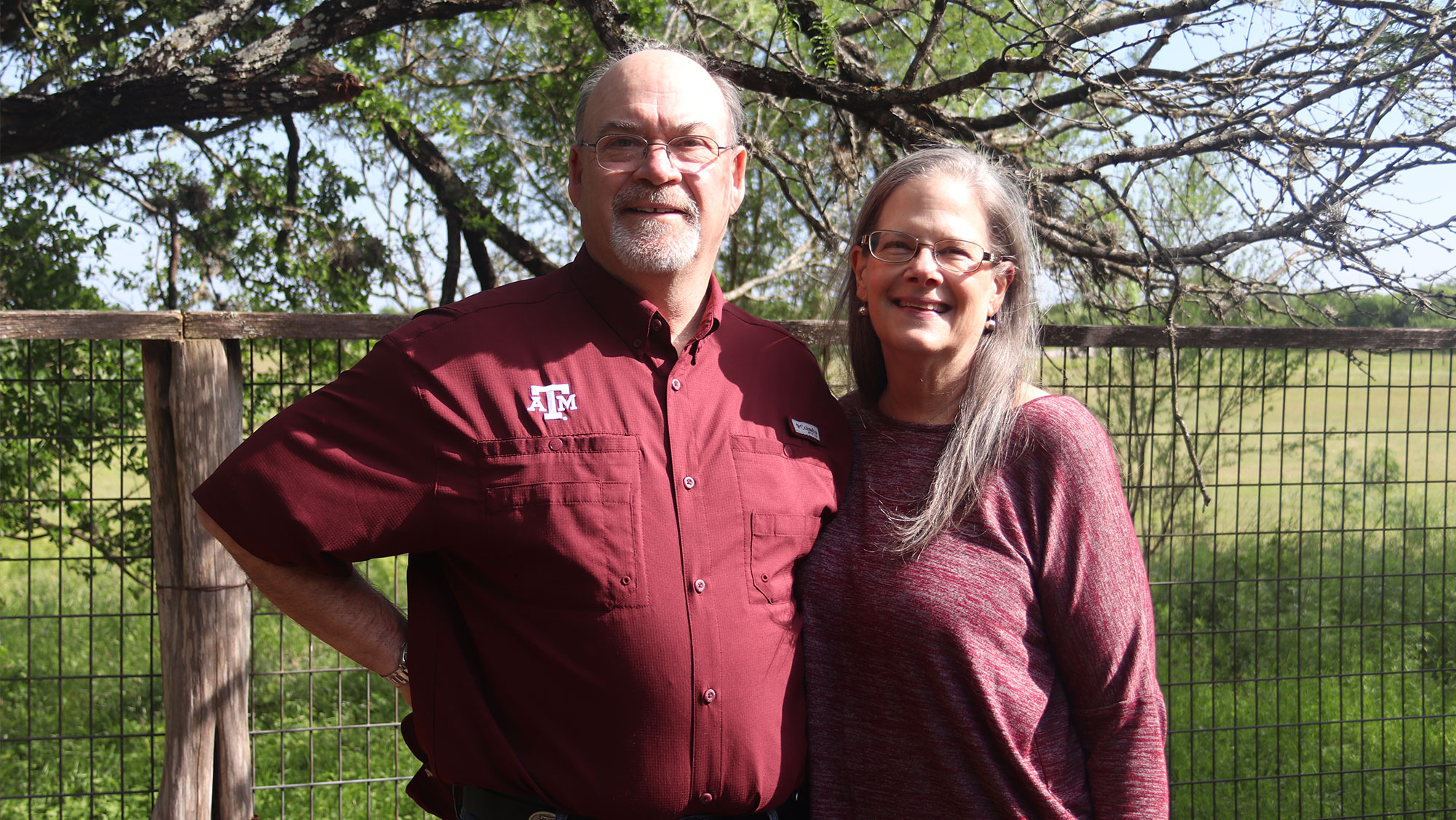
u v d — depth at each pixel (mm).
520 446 1804
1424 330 3582
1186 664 6344
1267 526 8586
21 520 5270
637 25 5445
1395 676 6195
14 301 6207
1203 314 5824
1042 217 4559
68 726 5617
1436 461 10539
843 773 1975
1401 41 3799
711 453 1917
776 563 1932
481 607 1851
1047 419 1915
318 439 1811
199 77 5633
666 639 1767
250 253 6926
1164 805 1818
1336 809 4672
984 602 1846
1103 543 1845
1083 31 4117
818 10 4691
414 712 2031
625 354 1933
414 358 1841
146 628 7051
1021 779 1825
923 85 5523
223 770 3031
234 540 1804
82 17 5992
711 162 1980
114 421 5602
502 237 7422
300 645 6582
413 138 7023
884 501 2020
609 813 1764
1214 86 3984
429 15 5809
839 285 2346
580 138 2047
